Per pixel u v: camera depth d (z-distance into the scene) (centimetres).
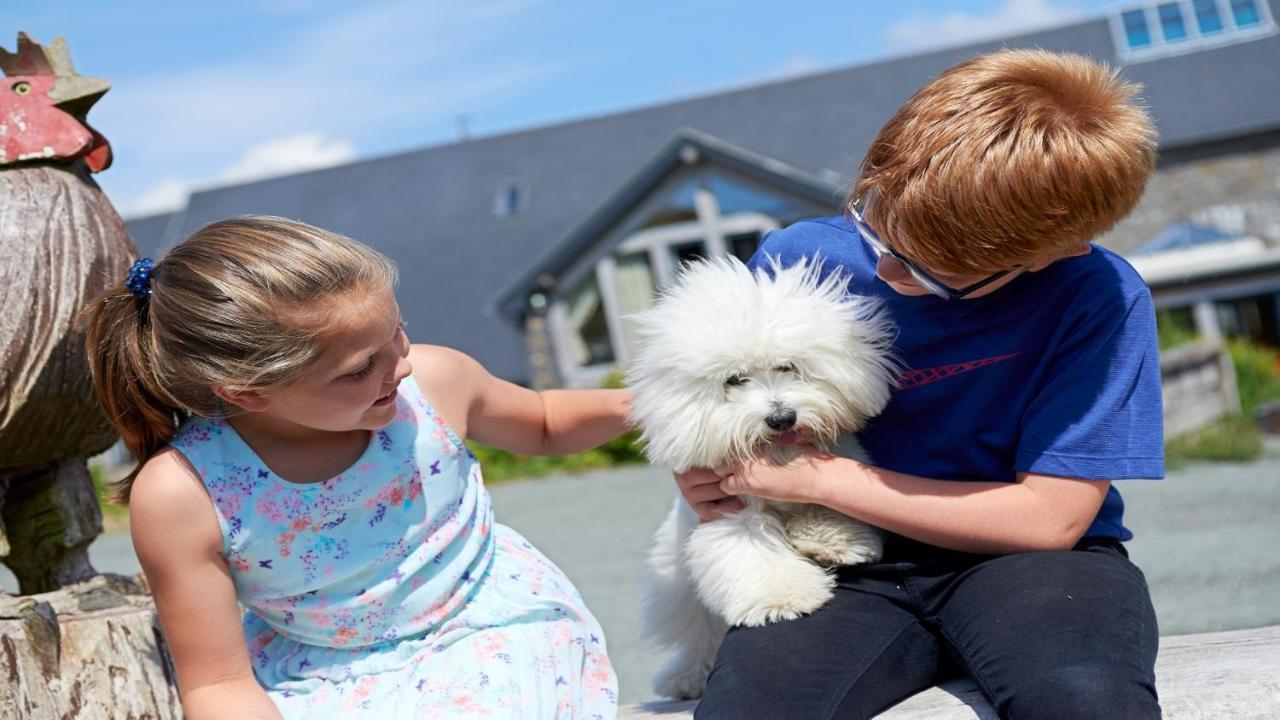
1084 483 205
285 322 179
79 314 222
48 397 220
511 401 240
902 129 205
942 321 223
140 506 189
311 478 198
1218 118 2358
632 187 1945
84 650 211
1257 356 1617
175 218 3048
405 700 193
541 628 207
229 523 192
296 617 202
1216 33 2600
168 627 192
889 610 215
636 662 409
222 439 196
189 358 183
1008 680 183
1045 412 210
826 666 197
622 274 2014
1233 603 410
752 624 212
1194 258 2281
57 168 233
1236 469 857
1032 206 188
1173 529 607
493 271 2606
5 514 236
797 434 225
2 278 217
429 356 224
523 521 882
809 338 222
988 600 198
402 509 203
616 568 619
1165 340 1470
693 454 228
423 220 2792
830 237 252
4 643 201
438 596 204
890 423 234
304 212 2917
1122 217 199
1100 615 188
